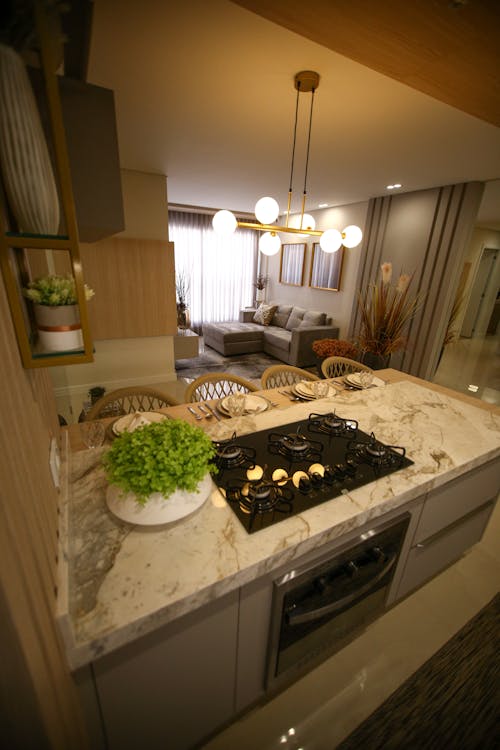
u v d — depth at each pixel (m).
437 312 4.09
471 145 2.57
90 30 0.86
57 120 0.68
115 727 0.76
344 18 1.04
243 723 1.15
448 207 3.82
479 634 1.45
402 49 1.18
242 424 1.40
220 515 0.89
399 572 1.29
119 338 3.72
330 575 0.98
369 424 1.46
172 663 0.78
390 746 1.11
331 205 5.37
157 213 3.84
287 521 0.88
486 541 1.94
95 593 0.67
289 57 1.62
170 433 0.82
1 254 0.68
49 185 0.69
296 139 2.64
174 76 1.81
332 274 5.54
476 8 0.96
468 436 1.39
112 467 0.78
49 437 0.93
